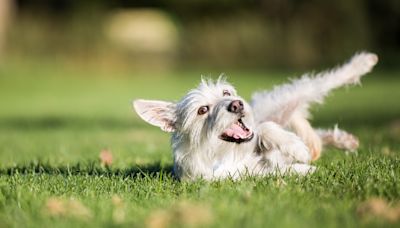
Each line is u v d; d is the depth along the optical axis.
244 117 6.03
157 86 31.53
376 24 42.25
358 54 7.78
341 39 41.31
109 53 40.38
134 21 46.84
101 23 40.69
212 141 6.04
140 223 4.23
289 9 41.66
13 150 10.47
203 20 42.41
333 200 4.83
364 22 41.50
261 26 41.66
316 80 7.44
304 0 41.56
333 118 16.70
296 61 41.09
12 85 32.03
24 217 4.51
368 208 4.39
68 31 39.62
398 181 5.34
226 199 4.73
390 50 42.12
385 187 5.11
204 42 41.84
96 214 4.57
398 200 4.79
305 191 5.14
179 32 42.59
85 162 7.87
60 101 25.61
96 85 33.12
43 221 4.39
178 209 4.25
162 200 5.05
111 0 45.78
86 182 5.97
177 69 41.34
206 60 41.81
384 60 40.59
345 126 14.05
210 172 6.13
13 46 38.00
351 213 4.41
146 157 8.44
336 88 7.65
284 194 4.94
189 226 4.02
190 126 6.14
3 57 36.94
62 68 38.75
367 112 18.56
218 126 5.97
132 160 8.06
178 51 41.97
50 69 37.91
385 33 42.28
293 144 6.29
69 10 41.22
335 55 41.22
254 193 5.00
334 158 7.19
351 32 41.28
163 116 6.38
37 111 21.56
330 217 4.23
